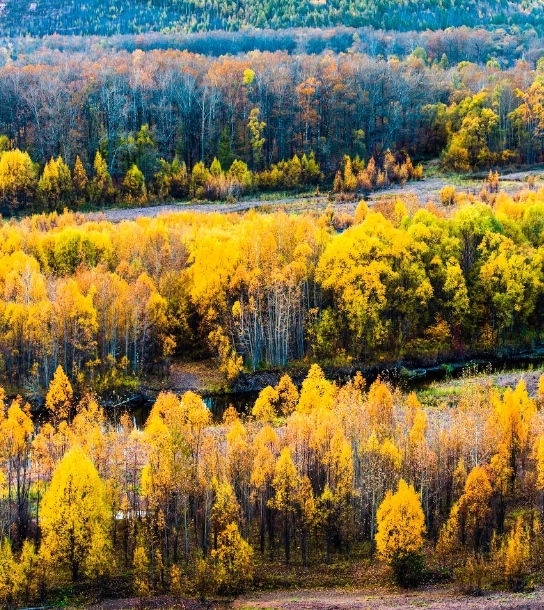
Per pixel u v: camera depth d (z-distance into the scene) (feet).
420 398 284.61
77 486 176.86
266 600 169.78
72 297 304.50
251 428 230.48
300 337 328.90
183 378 317.42
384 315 338.34
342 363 325.42
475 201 411.13
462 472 196.24
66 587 176.86
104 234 367.86
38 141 532.32
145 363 316.60
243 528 190.90
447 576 179.22
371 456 196.95
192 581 177.47
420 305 339.36
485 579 174.60
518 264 344.69
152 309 319.88
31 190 482.28
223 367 310.24
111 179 518.78
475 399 237.66
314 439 199.21
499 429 206.69
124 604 169.17
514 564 171.53
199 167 530.68
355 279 326.24
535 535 184.34
